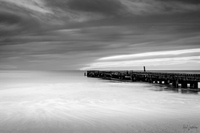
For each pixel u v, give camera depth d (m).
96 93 31.55
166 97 26.39
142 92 32.00
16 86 43.06
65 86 43.16
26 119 15.62
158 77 44.97
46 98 26.91
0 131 12.91
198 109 19.06
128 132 12.62
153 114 17.16
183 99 24.66
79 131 12.91
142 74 54.91
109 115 16.94
